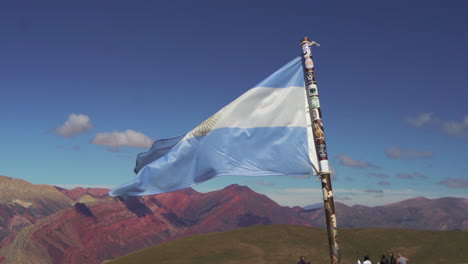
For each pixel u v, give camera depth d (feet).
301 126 38.83
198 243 249.55
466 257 203.92
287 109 39.24
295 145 38.65
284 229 277.03
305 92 39.14
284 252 228.43
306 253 226.38
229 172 38.52
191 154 39.34
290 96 39.34
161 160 39.09
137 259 224.94
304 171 38.17
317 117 36.86
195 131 39.65
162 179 38.73
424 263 200.13
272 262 209.56
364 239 242.99
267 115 39.29
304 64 38.27
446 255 208.74
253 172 38.47
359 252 221.87
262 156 38.75
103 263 230.48
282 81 39.63
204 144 39.34
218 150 39.09
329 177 35.81
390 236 245.65
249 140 39.11
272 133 39.04
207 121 39.63
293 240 250.57
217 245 243.60
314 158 38.17
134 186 38.22
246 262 209.67
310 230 275.59
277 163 38.55
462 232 248.11
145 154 45.39
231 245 242.17
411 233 250.57
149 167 38.73
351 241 239.91
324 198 35.19
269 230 275.18
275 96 39.55
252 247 238.48
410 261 204.85
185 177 38.93
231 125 39.45
